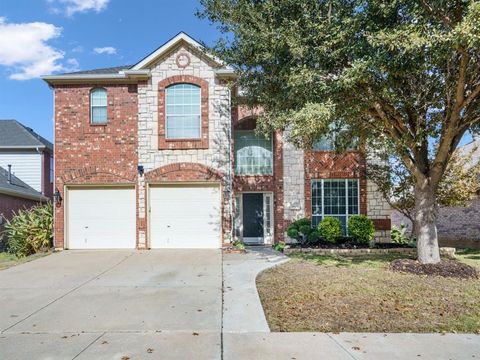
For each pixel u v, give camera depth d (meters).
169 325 5.52
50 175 22.09
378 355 4.40
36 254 12.58
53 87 13.72
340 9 8.20
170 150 13.55
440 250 12.72
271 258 11.49
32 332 5.25
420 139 9.06
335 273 9.12
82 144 13.62
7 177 18.91
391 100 8.80
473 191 13.65
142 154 13.52
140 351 4.56
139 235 13.34
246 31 8.95
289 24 8.51
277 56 9.09
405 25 7.25
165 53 13.63
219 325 5.51
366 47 8.05
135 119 13.68
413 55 7.57
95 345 4.75
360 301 6.66
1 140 20.83
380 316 5.85
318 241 14.23
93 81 13.67
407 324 5.49
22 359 4.34
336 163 15.38
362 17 7.85
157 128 13.57
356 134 10.38
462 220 18.95
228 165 13.55
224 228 13.40
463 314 5.92
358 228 13.86
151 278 8.73
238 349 4.61
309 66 8.84
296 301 6.72
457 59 8.26
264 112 11.05
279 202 15.41
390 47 7.12
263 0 8.94
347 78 7.79
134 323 5.61
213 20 9.64
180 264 10.48
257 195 16.05
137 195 13.46
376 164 14.45
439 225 20.56
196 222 13.53
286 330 5.30
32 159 20.91
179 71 13.65
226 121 13.61
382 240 15.03
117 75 13.48
